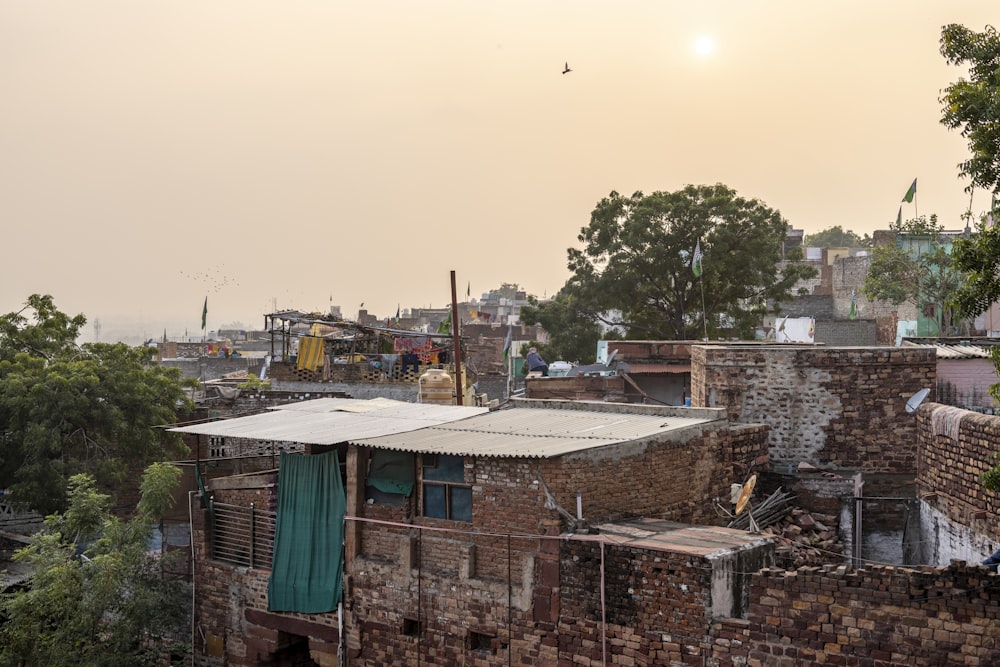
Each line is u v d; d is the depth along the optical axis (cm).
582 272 5562
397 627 1748
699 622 1385
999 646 1170
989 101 1298
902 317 5866
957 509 1784
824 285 6988
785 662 1318
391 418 2066
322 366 3638
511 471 1606
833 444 2366
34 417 2541
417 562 1733
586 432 1756
